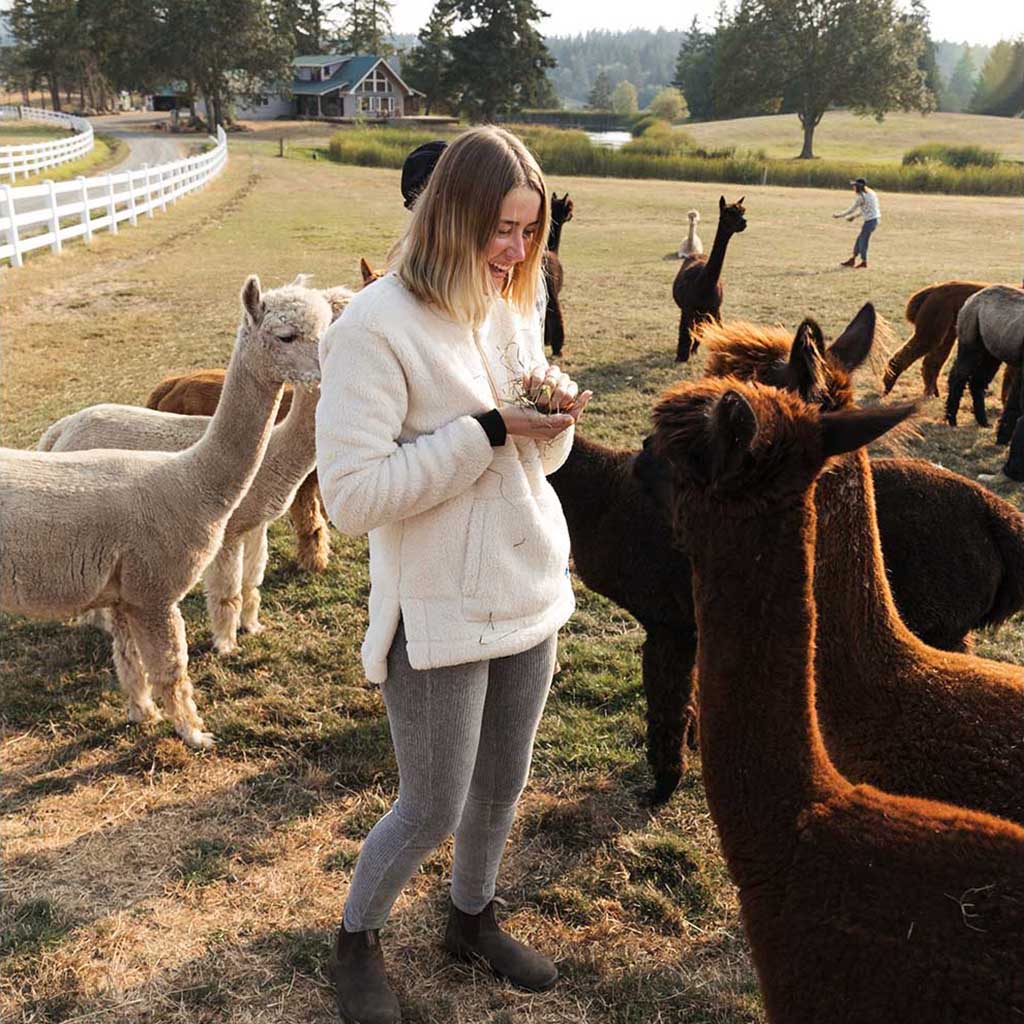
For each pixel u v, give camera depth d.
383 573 2.22
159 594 3.80
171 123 69.19
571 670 4.54
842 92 66.06
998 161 48.94
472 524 2.14
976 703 2.34
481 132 1.97
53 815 3.53
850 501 2.32
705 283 9.70
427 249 2.00
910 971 1.69
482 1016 2.66
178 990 2.76
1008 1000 1.62
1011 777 2.23
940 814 1.90
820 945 1.78
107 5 69.44
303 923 3.00
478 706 2.28
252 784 3.71
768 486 1.75
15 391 8.79
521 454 2.26
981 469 7.31
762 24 68.69
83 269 15.23
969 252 19.16
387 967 2.82
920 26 71.94
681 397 1.85
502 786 2.53
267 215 23.11
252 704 4.25
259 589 5.43
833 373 2.13
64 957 2.86
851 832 1.84
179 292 13.81
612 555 3.55
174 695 3.90
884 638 2.40
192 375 5.73
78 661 4.62
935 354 9.03
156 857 3.30
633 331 11.78
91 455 3.89
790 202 30.75
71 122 53.91
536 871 3.25
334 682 4.46
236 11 64.25
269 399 3.90
